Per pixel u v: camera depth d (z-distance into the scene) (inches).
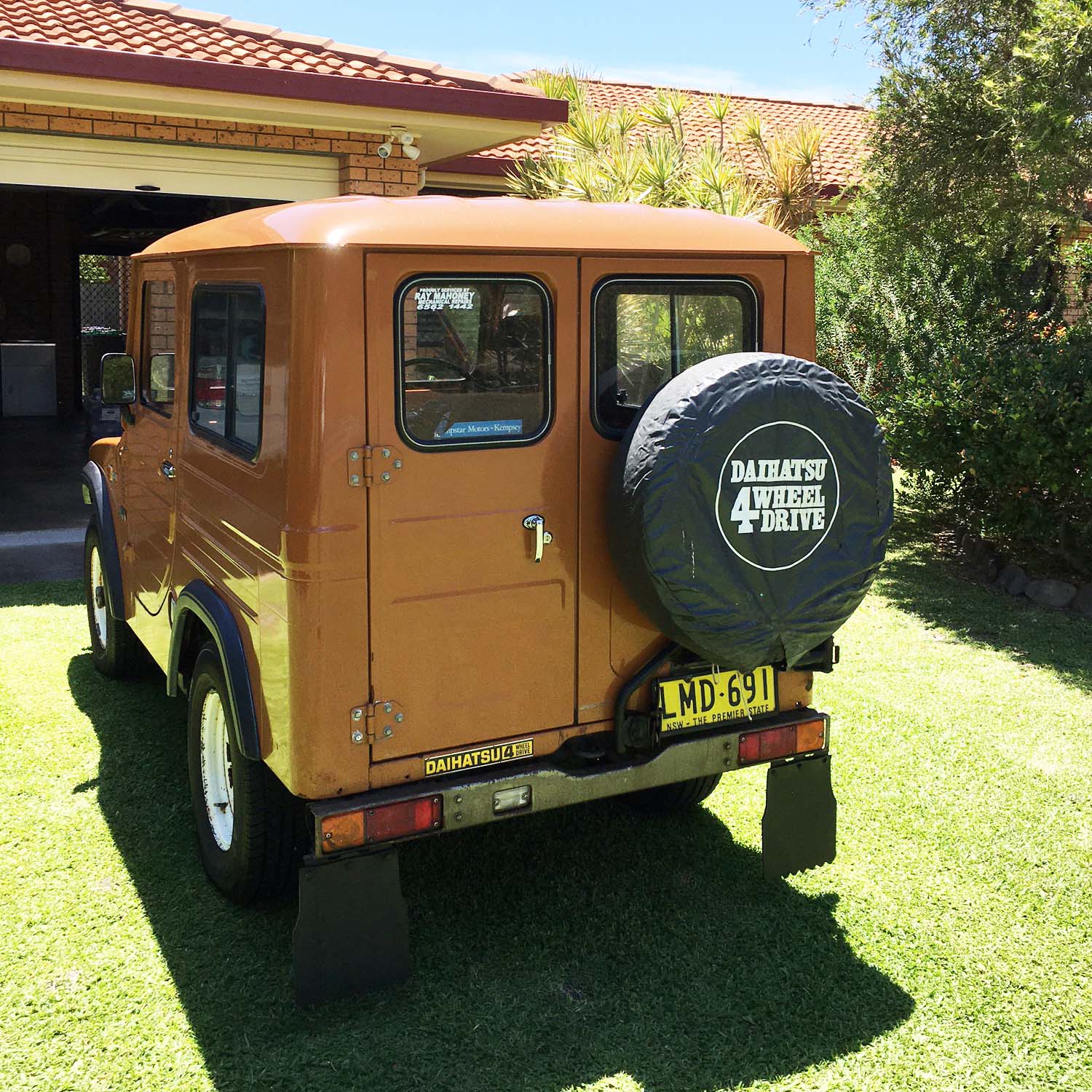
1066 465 290.5
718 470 127.0
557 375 134.2
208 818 158.2
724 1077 122.0
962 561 354.0
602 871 165.6
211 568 154.4
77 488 438.9
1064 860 168.7
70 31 328.5
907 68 366.6
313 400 120.6
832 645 153.3
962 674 251.8
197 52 338.6
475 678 133.3
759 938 148.1
